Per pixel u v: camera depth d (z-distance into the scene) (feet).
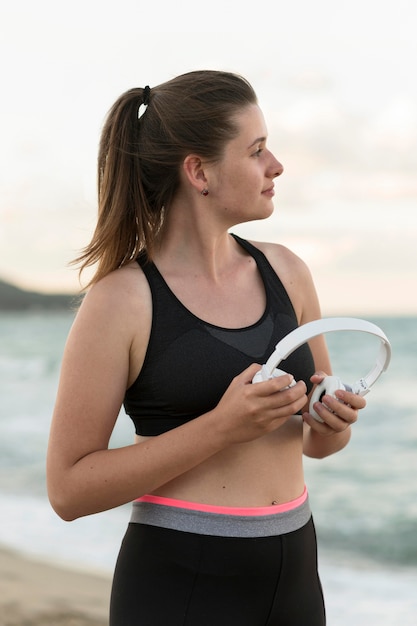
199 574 6.30
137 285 6.52
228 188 6.60
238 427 5.94
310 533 6.79
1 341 106.93
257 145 6.61
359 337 61.31
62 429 6.37
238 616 6.31
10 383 68.69
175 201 6.82
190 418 6.54
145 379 6.50
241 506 6.40
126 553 6.61
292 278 7.19
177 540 6.35
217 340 6.49
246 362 6.50
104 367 6.36
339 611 16.90
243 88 6.66
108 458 6.23
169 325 6.47
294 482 6.72
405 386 52.19
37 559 20.10
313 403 6.40
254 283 6.97
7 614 15.93
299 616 6.60
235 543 6.31
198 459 6.12
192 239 6.79
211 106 6.54
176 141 6.61
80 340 6.41
